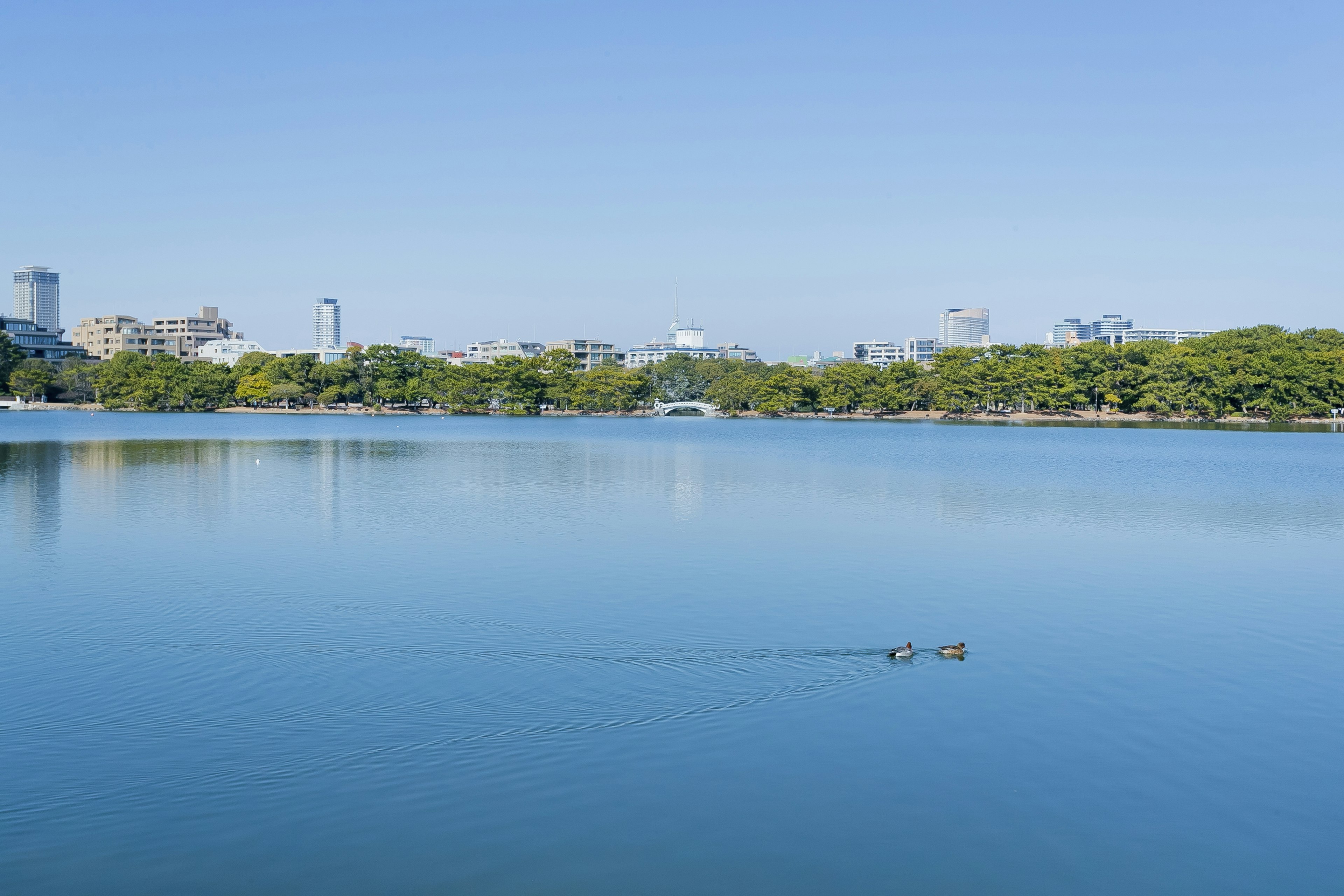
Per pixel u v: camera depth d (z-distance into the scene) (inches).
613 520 2506.2
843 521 2524.6
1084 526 2500.0
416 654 1273.4
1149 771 953.5
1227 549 2158.0
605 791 895.1
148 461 4350.4
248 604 1541.6
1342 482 3732.8
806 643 1352.1
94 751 964.0
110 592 1627.7
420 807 863.1
